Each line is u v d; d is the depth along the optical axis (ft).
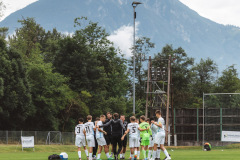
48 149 216.95
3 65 256.52
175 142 285.23
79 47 359.46
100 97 354.95
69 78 333.62
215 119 234.58
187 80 517.14
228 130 232.94
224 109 233.76
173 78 502.38
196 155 142.92
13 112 268.00
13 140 236.43
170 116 303.89
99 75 362.53
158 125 100.53
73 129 327.88
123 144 119.85
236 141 211.41
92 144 105.91
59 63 355.97
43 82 301.02
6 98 254.88
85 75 350.43
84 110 322.75
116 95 401.49
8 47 277.64
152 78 284.41
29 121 294.87
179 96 469.57
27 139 203.21
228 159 115.65
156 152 105.29
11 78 260.01
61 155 113.39
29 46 370.73
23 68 273.13
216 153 164.25
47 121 301.22
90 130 105.70
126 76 431.43
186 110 306.14
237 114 231.91
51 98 298.15
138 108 422.82
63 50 356.18
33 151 204.13
